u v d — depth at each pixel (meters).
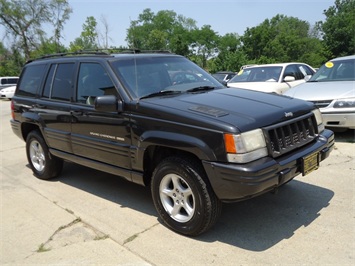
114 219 4.05
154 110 3.60
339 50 49.81
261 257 3.11
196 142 3.22
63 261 3.25
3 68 48.03
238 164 3.05
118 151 4.04
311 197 4.25
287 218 3.79
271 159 3.18
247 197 3.11
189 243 3.42
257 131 3.17
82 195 4.86
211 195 3.29
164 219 3.70
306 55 56.47
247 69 10.62
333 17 50.94
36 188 5.27
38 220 4.16
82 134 4.54
